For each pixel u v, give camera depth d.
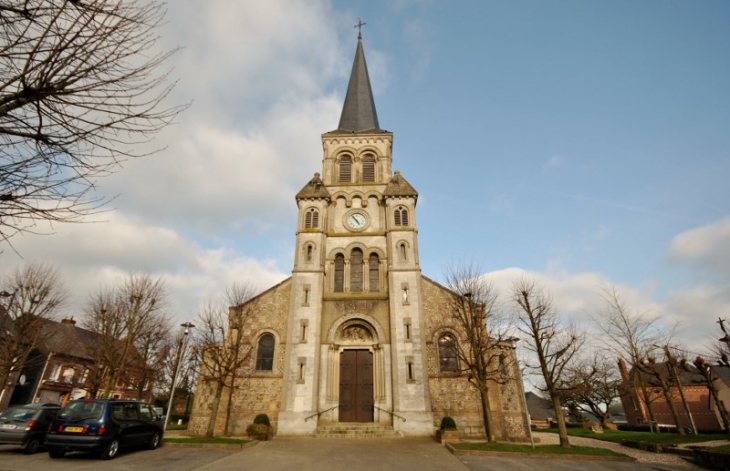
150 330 35.00
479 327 25.81
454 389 27.55
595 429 45.56
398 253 31.77
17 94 5.67
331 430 25.83
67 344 47.53
